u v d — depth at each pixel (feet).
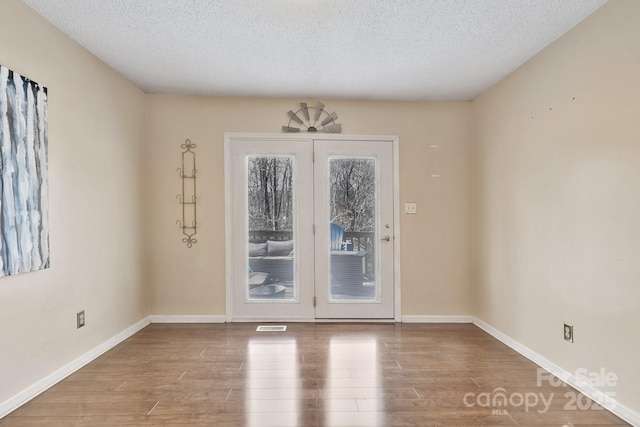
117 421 6.42
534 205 9.30
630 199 6.50
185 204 12.47
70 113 8.52
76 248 8.70
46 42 7.75
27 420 6.46
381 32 8.26
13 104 6.79
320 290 12.68
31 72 7.34
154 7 7.32
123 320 10.82
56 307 8.00
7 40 6.75
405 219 12.76
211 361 9.12
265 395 7.36
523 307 9.76
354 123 12.70
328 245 12.71
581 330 7.65
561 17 7.59
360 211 12.78
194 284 12.51
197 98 12.49
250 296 12.66
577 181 7.79
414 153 12.78
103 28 8.13
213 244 12.52
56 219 8.04
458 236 12.76
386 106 12.74
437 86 11.52
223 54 9.39
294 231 12.69
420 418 6.53
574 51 7.90
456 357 9.44
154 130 12.39
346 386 7.75
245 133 12.55
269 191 12.69
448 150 12.78
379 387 7.71
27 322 7.18
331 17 7.64
